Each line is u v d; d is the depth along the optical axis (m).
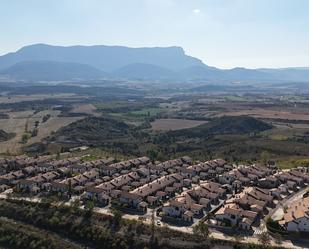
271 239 186.00
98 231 196.00
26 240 195.62
